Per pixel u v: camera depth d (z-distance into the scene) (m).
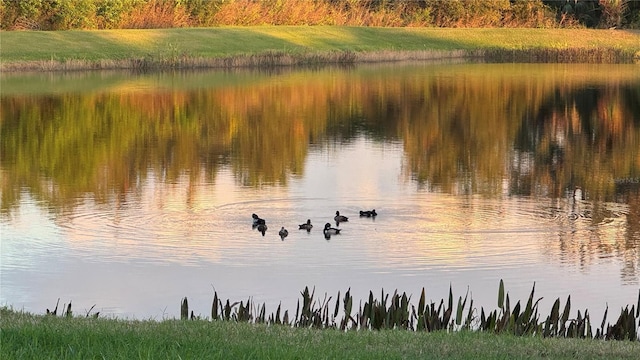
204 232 34.00
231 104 73.94
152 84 87.56
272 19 132.25
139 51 107.19
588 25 144.38
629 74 99.12
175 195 40.31
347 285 27.98
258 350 15.55
